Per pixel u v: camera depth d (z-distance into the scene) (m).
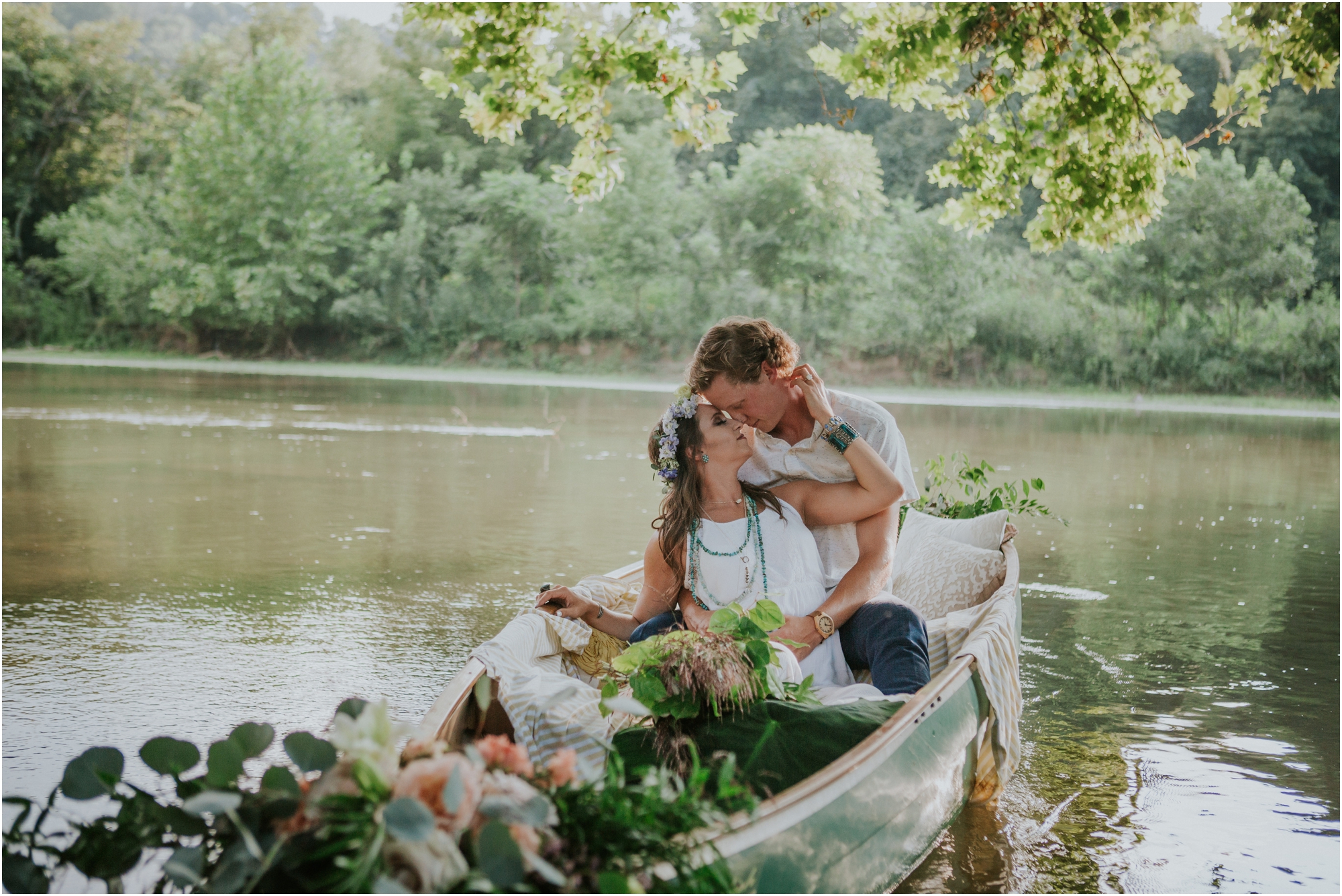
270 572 6.35
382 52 47.19
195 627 5.10
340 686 4.23
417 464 11.67
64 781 1.75
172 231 43.19
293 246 40.62
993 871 2.80
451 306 40.47
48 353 39.84
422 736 2.31
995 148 5.99
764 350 3.08
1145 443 16.84
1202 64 38.50
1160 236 34.47
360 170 42.88
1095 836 3.04
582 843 1.58
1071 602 6.04
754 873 1.86
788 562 3.09
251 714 3.89
